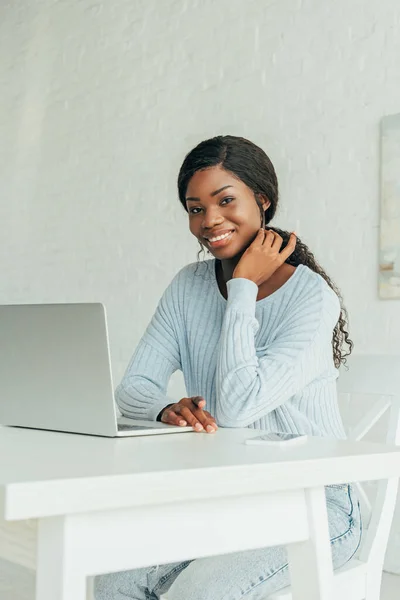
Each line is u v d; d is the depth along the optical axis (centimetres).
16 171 522
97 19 472
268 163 189
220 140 185
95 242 464
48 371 147
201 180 183
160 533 101
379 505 162
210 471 102
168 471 99
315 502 116
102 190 461
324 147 353
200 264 200
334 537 148
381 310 330
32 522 99
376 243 333
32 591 264
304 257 191
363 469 118
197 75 411
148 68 438
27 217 512
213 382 186
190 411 155
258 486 106
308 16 362
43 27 509
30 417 153
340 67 348
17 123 523
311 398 172
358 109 341
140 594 154
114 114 457
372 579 157
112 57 460
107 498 94
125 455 115
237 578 131
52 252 493
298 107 363
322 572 115
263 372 162
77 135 479
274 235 181
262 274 177
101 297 459
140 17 445
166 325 194
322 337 170
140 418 175
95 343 138
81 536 94
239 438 139
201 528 105
